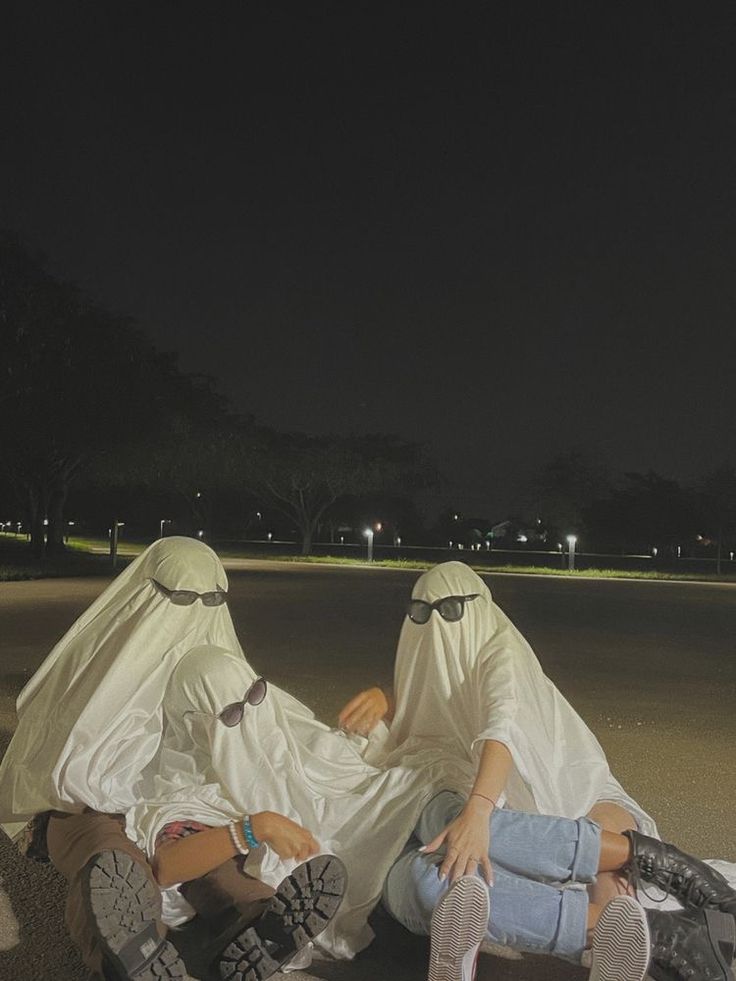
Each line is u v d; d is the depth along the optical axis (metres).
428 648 4.23
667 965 3.37
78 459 44.09
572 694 10.64
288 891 3.22
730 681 11.83
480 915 3.21
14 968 3.79
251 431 61.78
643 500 81.88
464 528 98.81
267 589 26.69
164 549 4.20
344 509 93.25
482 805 3.59
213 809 3.74
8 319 32.62
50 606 19.19
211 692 3.85
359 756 4.28
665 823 5.84
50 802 3.77
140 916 3.20
